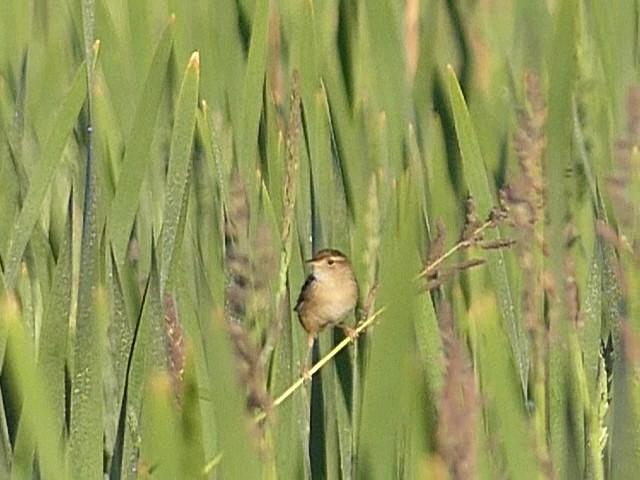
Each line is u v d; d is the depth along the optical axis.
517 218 5.68
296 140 6.64
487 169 7.09
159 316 5.23
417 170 6.85
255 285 5.25
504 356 4.87
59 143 6.07
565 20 6.10
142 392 5.29
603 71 7.79
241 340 4.37
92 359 5.29
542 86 8.00
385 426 4.52
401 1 8.16
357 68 7.95
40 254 6.53
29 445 5.13
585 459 5.70
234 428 4.19
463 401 3.86
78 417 5.27
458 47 7.93
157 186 7.45
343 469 5.85
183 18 7.75
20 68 7.96
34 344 6.45
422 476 4.42
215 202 7.01
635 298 4.77
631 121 5.20
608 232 5.03
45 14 8.71
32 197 6.08
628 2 7.78
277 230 6.36
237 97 7.70
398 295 4.47
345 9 7.71
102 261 5.98
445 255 5.47
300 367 6.33
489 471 4.86
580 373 5.78
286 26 8.02
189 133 6.04
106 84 7.39
